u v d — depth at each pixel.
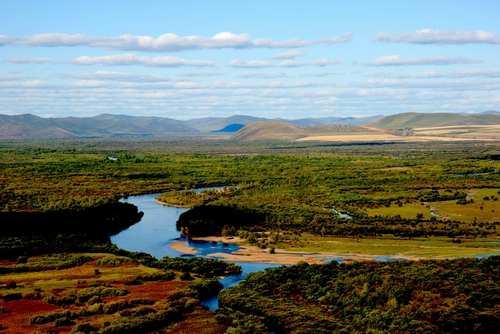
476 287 114.25
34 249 153.88
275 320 103.19
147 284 125.31
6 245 155.50
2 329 98.25
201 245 165.25
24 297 114.56
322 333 95.94
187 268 137.50
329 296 112.19
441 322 100.12
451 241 164.38
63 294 116.81
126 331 97.62
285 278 124.62
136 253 150.62
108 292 117.12
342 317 104.19
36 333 95.44
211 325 102.44
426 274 121.19
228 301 112.94
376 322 99.94
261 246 160.25
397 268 127.06
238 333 97.31
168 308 107.44
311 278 122.81
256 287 119.44
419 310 103.56
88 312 105.81
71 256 149.62
